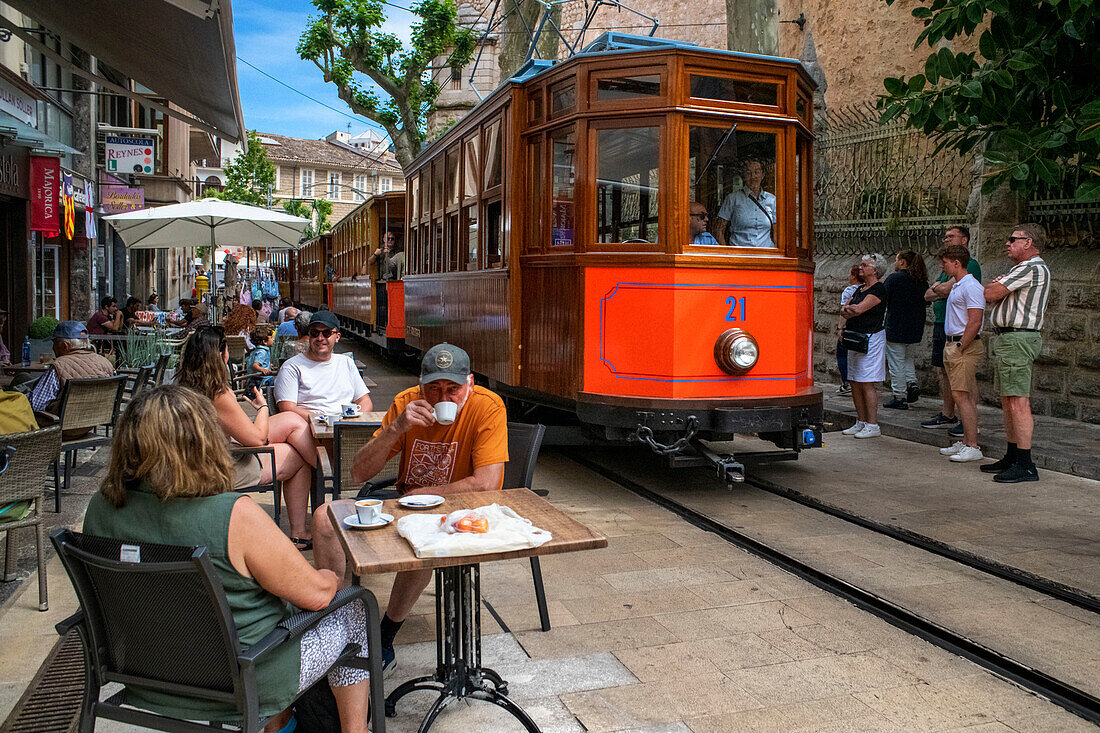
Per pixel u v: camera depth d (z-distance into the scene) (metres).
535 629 4.39
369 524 3.13
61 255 16.92
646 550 5.71
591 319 6.96
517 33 17.25
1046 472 7.87
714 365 6.76
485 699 3.36
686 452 7.07
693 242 6.77
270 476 5.55
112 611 2.64
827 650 4.14
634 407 6.70
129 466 2.61
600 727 3.42
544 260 7.50
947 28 7.39
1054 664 3.94
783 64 6.92
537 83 7.63
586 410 6.97
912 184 12.48
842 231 13.56
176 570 2.45
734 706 3.58
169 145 23.47
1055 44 7.02
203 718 2.61
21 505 4.55
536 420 8.99
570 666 3.96
